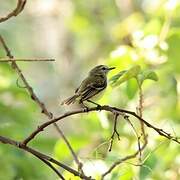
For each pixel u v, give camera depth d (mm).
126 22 17891
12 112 13664
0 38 9148
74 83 19750
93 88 9789
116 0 21125
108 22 22516
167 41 13125
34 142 12711
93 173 10195
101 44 21688
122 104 13047
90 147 12375
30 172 12547
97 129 12344
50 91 19375
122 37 17594
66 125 17438
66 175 9875
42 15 20406
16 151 12508
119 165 9852
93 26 22219
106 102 11812
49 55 20344
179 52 13141
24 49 20969
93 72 10406
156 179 11188
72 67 20016
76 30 21656
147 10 18953
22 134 12867
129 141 12352
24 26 21031
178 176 11391
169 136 7703
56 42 20219
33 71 20203
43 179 12711
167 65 13055
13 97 13758
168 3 13570
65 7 20484
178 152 11258
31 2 20562
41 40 20484
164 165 11266
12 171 12422
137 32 13234
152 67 13070
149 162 9734
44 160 7945
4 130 12781
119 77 8766
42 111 9195
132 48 12891
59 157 11523
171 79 13391
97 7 22625
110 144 7730
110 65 12508
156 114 13852
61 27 20250
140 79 8844
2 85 13523
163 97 13938
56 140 12820
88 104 10766
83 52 21359
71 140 12125
